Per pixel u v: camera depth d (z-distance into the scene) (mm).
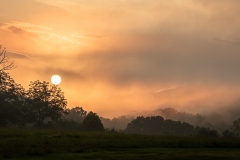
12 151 22078
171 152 23766
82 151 23391
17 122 78938
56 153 22281
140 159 20375
